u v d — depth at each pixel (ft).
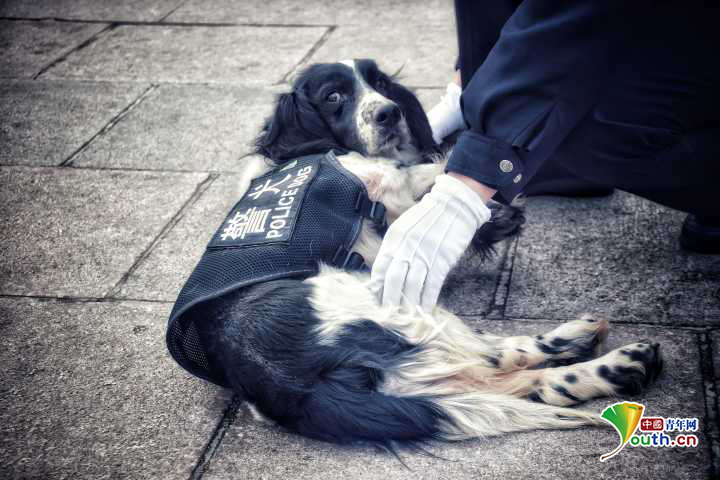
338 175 4.83
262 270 4.45
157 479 4.26
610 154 4.48
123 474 4.31
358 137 5.57
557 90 4.09
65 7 11.19
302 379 4.20
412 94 5.96
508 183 4.31
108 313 5.46
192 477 4.25
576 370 4.37
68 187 6.89
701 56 4.15
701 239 5.23
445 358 4.36
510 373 4.43
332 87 5.63
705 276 5.11
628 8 3.92
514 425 4.24
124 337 5.24
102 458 4.41
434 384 4.27
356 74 5.66
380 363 4.23
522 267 5.47
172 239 6.13
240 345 4.31
